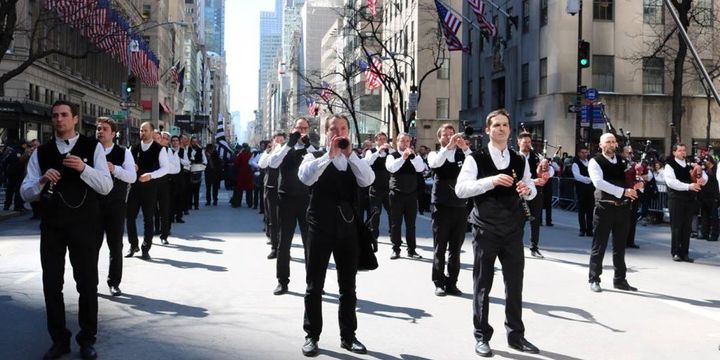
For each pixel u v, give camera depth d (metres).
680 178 10.51
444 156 7.57
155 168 9.90
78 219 5.03
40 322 6.20
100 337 5.72
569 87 31.45
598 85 31.83
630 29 32.03
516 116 35.69
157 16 77.69
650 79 32.41
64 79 42.72
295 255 10.70
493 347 5.50
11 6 15.35
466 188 5.23
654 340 5.79
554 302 7.29
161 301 7.15
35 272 8.82
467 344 5.59
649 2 32.22
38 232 13.56
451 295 7.61
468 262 10.17
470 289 8.00
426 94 53.56
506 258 5.39
